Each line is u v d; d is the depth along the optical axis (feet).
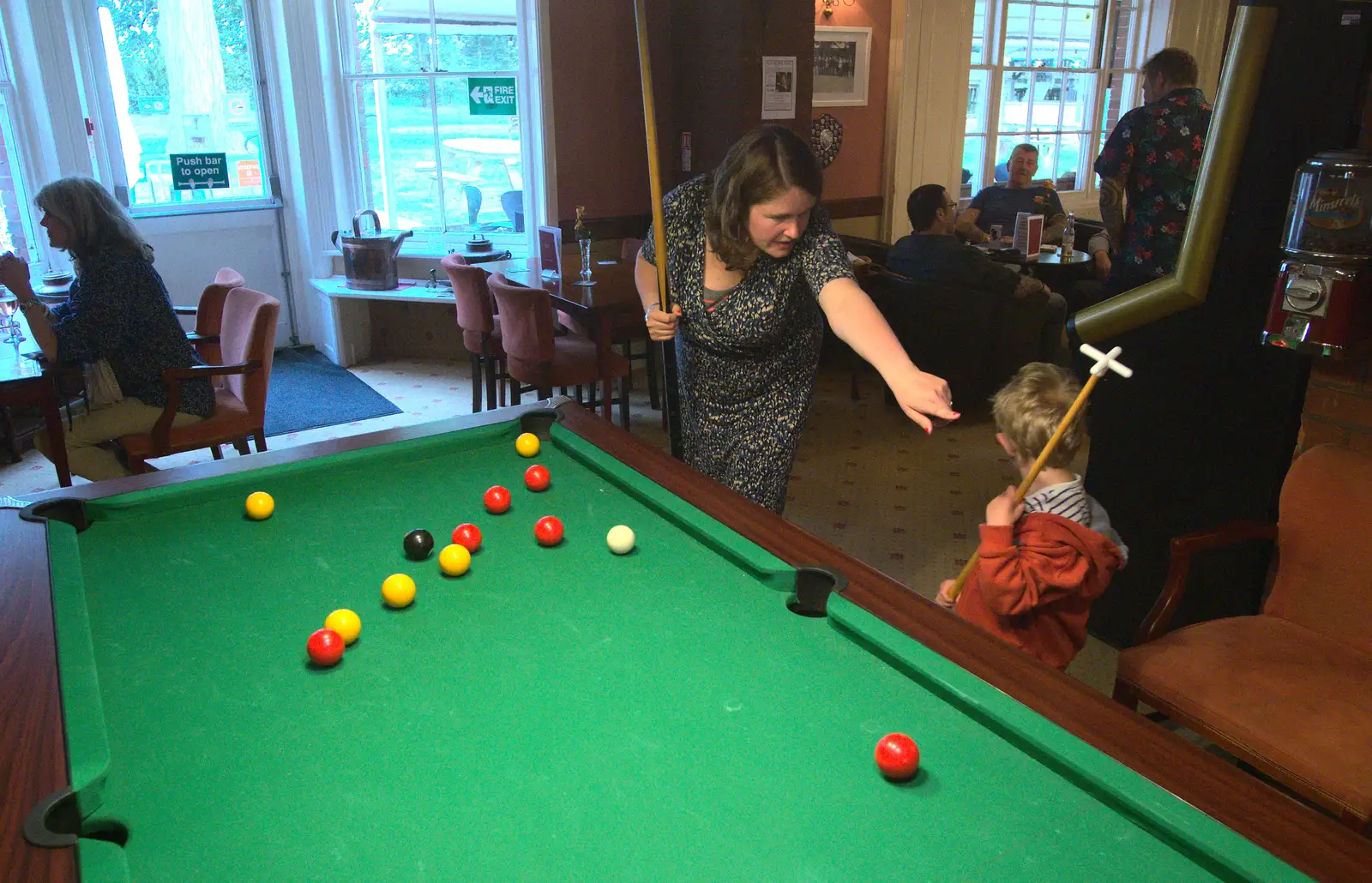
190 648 4.36
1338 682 5.69
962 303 14.55
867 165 20.34
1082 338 7.95
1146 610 8.60
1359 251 5.86
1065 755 3.38
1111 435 8.56
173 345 10.52
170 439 10.54
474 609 4.70
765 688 3.98
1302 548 6.25
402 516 5.80
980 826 3.18
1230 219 7.31
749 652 4.26
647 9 16.90
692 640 4.37
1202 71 24.13
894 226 20.84
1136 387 8.25
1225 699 5.66
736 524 5.37
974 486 12.70
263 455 6.40
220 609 4.71
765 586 4.87
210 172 17.79
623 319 13.12
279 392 16.58
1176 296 7.19
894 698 3.90
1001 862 3.03
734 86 15.96
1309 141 6.73
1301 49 6.68
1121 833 3.14
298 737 3.71
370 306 18.89
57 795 3.23
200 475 6.05
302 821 3.26
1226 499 7.76
